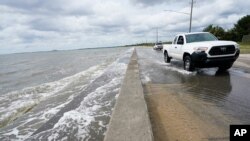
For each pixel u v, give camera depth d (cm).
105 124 460
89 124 465
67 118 509
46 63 4353
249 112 443
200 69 1117
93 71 1681
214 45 885
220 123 392
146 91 677
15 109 795
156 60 1786
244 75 883
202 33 1120
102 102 630
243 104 496
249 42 5916
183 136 345
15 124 571
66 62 4003
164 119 423
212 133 352
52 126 464
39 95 1005
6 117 700
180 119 418
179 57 1156
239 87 668
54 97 878
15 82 1744
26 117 624
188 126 383
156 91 670
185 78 871
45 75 2023
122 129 343
